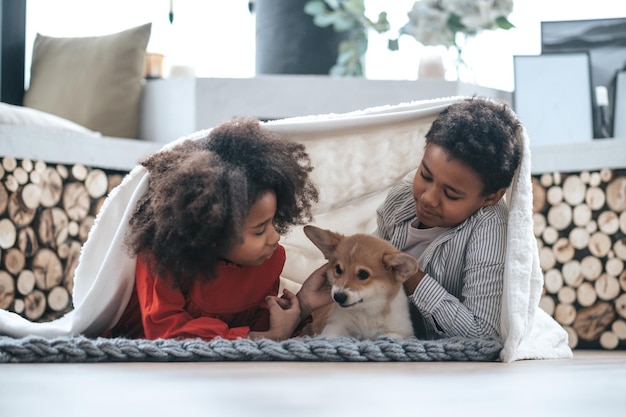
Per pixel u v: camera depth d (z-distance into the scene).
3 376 1.40
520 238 2.03
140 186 2.05
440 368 1.65
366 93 4.15
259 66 4.71
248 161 1.99
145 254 1.98
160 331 2.02
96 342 1.76
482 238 2.12
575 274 3.68
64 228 3.44
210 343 1.80
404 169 2.41
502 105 2.18
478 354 1.93
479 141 2.04
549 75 4.25
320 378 1.36
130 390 1.16
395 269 2.08
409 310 2.16
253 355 1.78
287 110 4.14
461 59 4.58
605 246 3.61
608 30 4.27
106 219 2.18
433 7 4.47
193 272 1.95
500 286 2.09
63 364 1.68
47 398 1.07
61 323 2.27
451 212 2.11
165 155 2.06
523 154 2.13
